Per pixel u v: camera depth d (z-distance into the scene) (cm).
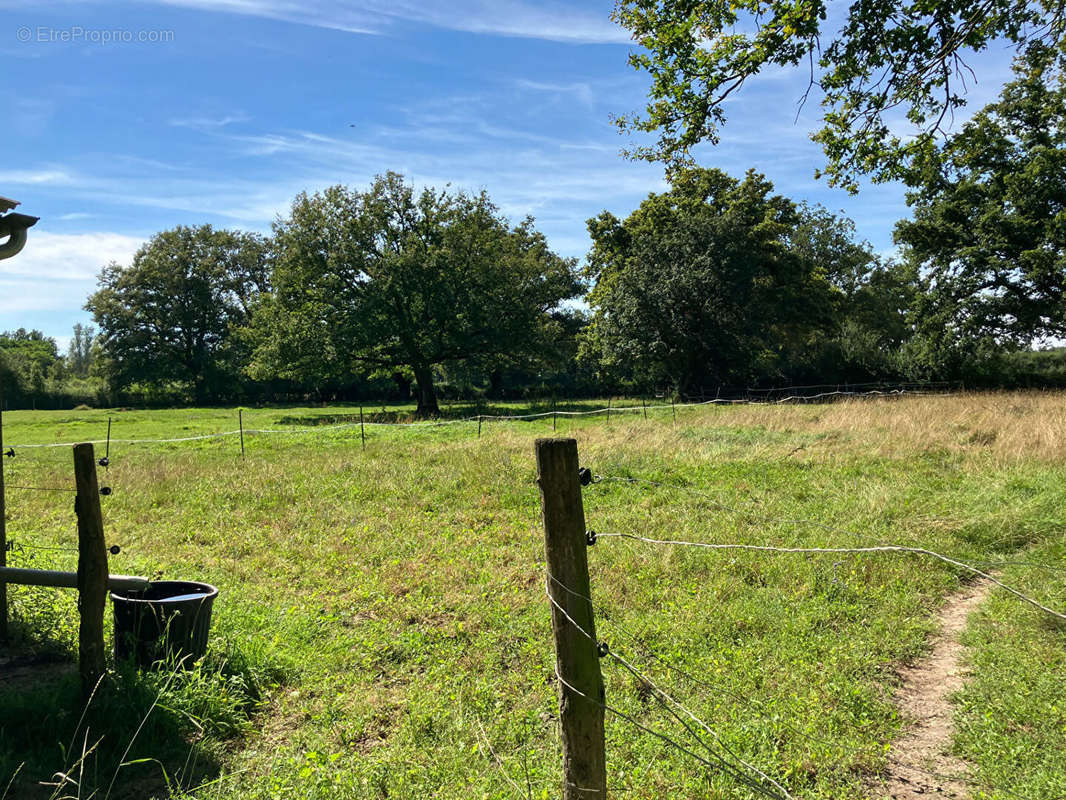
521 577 723
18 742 401
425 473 1342
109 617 590
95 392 6988
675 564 729
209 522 1000
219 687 467
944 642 554
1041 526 802
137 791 371
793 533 814
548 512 256
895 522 836
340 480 1298
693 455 1416
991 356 3653
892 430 1612
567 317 6069
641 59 855
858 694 448
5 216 551
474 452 1564
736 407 2469
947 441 1439
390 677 510
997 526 804
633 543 810
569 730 260
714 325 3725
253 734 434
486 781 365
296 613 622
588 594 261
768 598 630
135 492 1201
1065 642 509
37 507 1122
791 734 404
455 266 3834
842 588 648
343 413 4225
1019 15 718
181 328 6762
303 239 3738
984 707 432
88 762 385
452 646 552
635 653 520
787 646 530
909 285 5428
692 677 473
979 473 1106
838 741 396
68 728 410
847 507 923
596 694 260
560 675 261
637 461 1377
